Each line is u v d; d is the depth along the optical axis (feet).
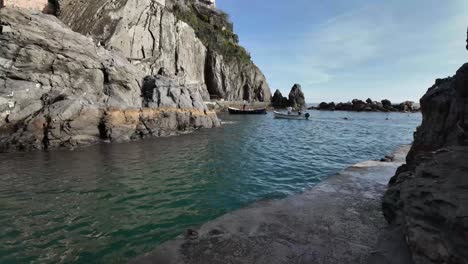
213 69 212.64
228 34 257.34
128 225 24.80
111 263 19.13
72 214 27.04
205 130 99.30
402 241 16.39
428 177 16.42
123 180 38.32
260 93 272.72
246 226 21.50
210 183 37.83
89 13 109.70
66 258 19.72
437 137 24.58
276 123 137.69
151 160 51.16
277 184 38.01
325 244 18.63
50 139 60.03
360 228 20.98
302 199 27.30
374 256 16.03
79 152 57.16
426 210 14.32
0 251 20.48
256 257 17.16
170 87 92.63
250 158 54.90
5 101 59.62
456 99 23.21
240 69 247.70
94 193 33.04
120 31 118.01
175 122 89.30
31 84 64.49
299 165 49.49
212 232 20.56
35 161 48.88
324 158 56.59
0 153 55.42
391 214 21.02
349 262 16.51
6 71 61.87
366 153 63.98
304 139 85.10
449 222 12.69
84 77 73.61
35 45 66.33
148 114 81.30
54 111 61.41
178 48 163.43
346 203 26.12
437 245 12.58
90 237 22.63
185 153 58.39
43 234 23.07
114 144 67.56
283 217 23.12
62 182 37.06
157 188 35.24
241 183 38.09
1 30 63.00
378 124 147.13
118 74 79.97
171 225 24.95
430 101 26.48
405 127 132.67
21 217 26.27
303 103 291.79
